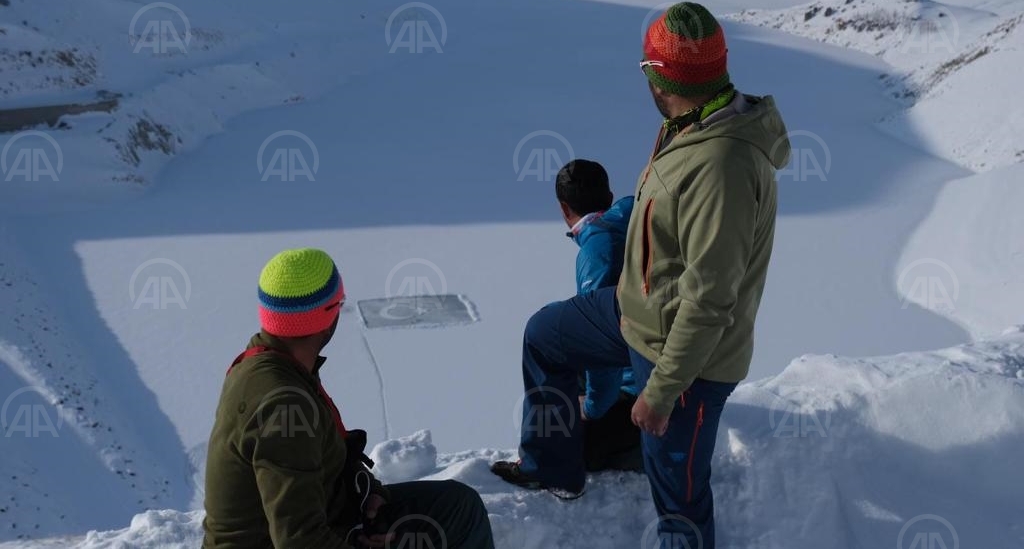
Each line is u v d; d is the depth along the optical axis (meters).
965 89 28.17
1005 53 28.70
